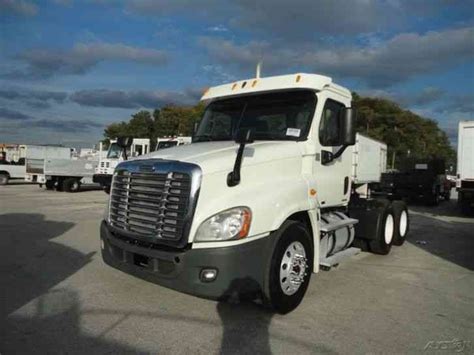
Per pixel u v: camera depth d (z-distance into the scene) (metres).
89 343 4.13
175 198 4.46
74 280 6.13
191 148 5.36
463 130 16.77
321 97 5.98
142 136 70.38
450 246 9.90
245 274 4.37
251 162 4.87
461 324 4.89
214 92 6.81
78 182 25.09
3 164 30.70
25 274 6.43
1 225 11.15
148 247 4.61
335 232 6.53
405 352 4.15
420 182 22.00
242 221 4.42
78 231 10.40
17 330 4.39
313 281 6.52
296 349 4.15
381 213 8.49
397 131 72.06
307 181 5.53
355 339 4.42
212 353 4.01
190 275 4.25
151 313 4.93
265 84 6.26
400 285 6.44
